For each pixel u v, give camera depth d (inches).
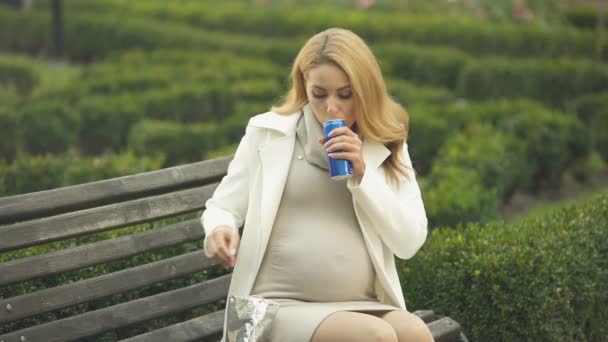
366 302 155.1
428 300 209.9
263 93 518.9
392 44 732.7
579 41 745.6
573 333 207.9
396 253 157.6
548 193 477.7
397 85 541.6
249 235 155.4
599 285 215.0
